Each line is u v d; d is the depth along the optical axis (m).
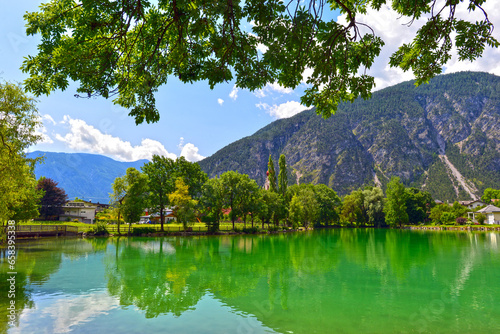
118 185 50.47
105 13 5.83
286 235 58.12
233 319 10.64
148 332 9.38
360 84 6.54
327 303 12.63
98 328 9.71
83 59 6.12
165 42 6.67
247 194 61.22
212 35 6.04
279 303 12.59
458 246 36.25
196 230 61.16
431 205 133.00
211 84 6.39
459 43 6.35
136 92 6.79
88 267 20.84
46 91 6.51
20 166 18.62
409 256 27.17
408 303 12.66
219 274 18.70
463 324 10.24
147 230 52.62
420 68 7.11
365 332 9.52
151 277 17.66
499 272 19.39
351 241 43.94
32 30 6.08
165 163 61.47
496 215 92.19
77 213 83.06
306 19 5.39
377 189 107.31
